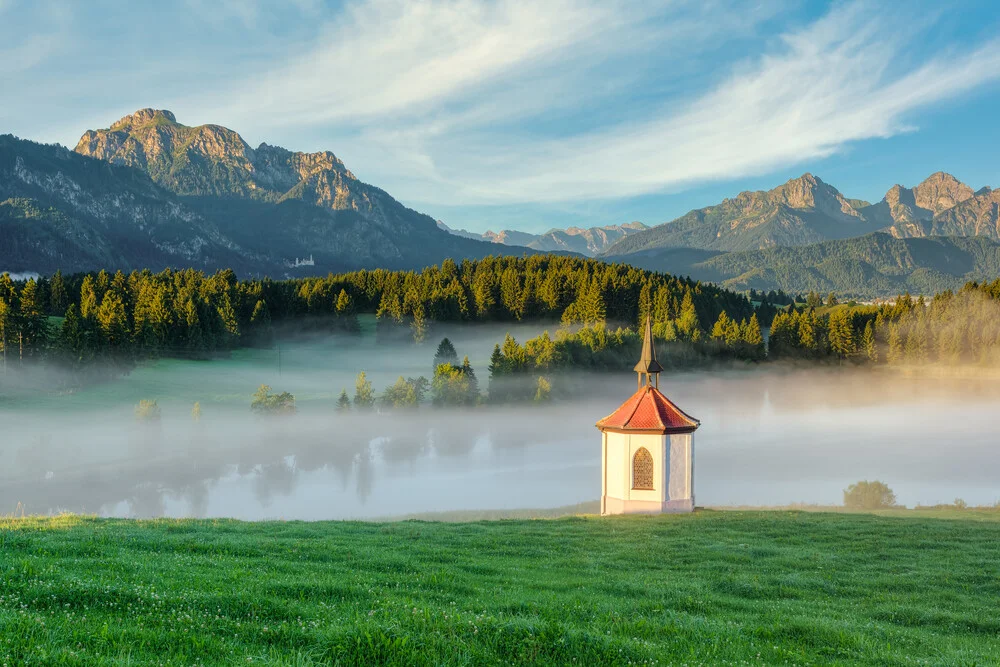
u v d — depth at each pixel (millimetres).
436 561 28703
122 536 28531
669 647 16672
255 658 12875
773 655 16672
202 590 18484
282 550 28062
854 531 39781
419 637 14508
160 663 12172
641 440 51094
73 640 13055
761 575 28703
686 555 32844
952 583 28406
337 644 13781
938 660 17219
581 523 42844
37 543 24656
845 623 20906
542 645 15102
